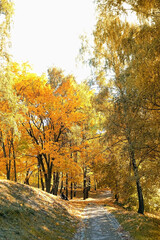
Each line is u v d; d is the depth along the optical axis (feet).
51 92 62.80
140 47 28.04
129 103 31.42
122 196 51.13
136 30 30.89
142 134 27.71
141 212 47.73
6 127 36.86
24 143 60.23
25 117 59.98
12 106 37.81
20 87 58.23
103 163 57.88
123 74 36.42
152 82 26.30
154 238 26.53
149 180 32.68
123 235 27.63
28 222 24.68
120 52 34.40
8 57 34.27
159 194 51.67
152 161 33.78
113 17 34.94
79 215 46.34
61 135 75.92
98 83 47.73
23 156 64.69
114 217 41.32
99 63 43.70
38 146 62.13
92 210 53.52
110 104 49.11
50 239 23.53
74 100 61.93
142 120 29.58
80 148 64.03
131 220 35.70
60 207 42.96
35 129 66.74
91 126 66.39
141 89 27.12
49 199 43.29
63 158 59.41
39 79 60.85
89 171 82.33
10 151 65.82
